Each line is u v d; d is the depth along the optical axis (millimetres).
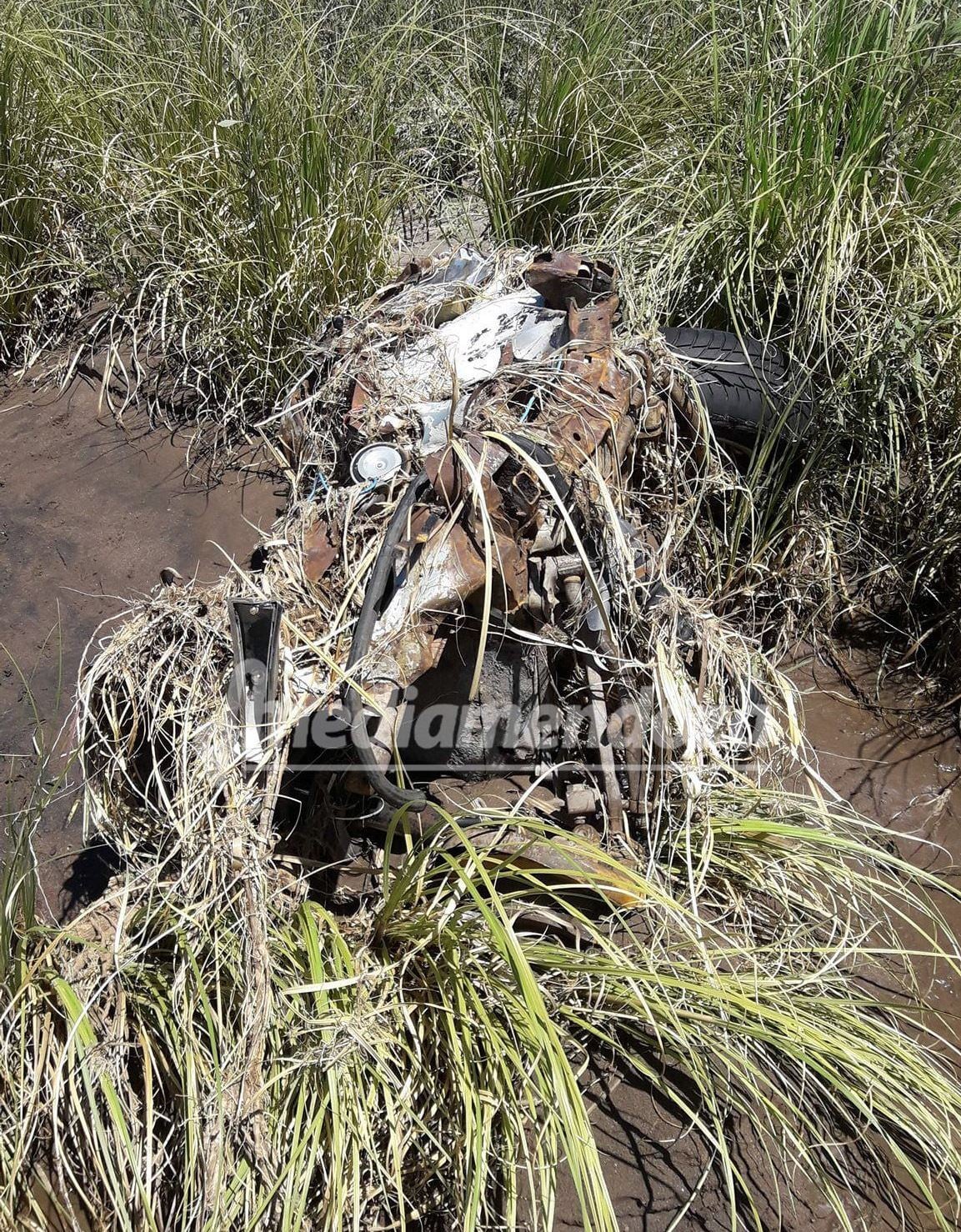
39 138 3006
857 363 2180
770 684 1993
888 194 2414
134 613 1824
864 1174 1475
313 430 2088
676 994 1528
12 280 2969
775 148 2461
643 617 1709
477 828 1528
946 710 2078
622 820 1667
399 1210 1324
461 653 1612
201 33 3061
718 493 2252
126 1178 1312
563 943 1634
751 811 1730
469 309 2137
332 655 1561
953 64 2547
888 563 2238
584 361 1876
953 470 2160
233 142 2738
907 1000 1650
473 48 3191
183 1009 1389
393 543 1527
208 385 2783
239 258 2736
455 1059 1345
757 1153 1484
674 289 2521
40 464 2648
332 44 3258
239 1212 1271
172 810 1530
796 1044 1417
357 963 1462
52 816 1926
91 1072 1371
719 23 3029
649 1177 1459
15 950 1519
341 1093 1325
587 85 2846
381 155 2990
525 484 1604
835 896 1745
